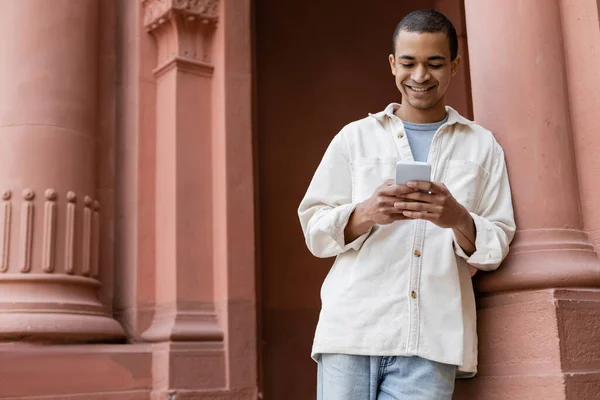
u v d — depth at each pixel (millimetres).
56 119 4668
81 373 4375
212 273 4941
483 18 2551
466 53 6465
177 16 5020
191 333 4668
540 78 2377
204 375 4637
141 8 5258
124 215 5098
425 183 1846
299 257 6180
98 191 5062
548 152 2324
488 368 2236
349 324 2025
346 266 2109
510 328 2193
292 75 6441
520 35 2426
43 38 4727
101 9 5301
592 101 2332
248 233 4973
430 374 1982
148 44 5250
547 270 2168
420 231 2072
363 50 6867
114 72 5289
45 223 4508
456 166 2156
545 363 2082
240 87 5145
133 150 5117
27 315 4301
